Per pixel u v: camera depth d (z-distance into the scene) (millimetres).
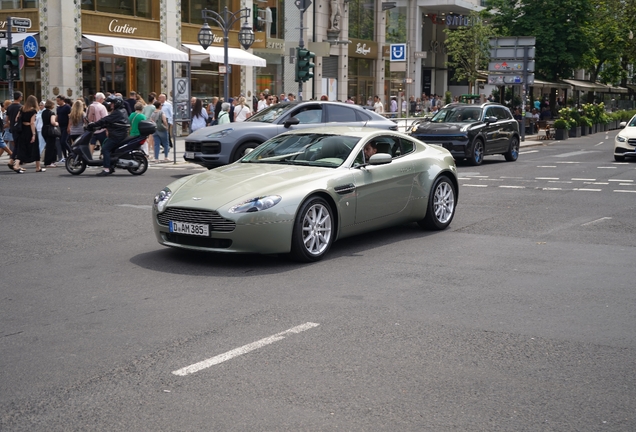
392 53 31578
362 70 51562
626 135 23422
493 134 22781
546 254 8914
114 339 5652
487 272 7941
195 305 6602
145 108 21594
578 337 5750
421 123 22781
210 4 35812
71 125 20422
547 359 5246
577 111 42219
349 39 49531
